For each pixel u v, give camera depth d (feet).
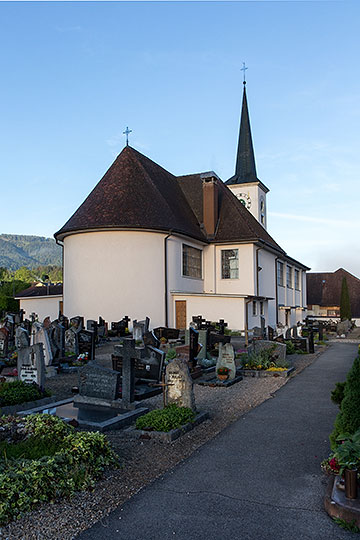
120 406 35.01
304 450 24.77
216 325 96.37
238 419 31.81
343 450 17.78
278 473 21.45
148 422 28.27
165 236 103.91
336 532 16.02
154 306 101.09
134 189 107.34
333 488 18.31
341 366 58.44
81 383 37.04
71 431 23.97
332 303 219.20
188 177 142.31
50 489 18.34
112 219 99.91
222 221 126.21
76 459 20.35
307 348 75.82
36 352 39.52
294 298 175.52
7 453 20.63
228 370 46.44
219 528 16.37
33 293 157.69
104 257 100.42
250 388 43.78
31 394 35.65
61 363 56.34
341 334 125.70
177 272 107.96
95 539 15.66
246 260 119.75
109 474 21.30
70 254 104.83
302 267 188.44
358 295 217.15
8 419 25.63
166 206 111.14
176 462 23.09
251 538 15.65
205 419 31.63
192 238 112.88
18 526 16.44
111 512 17.57
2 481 17.67
